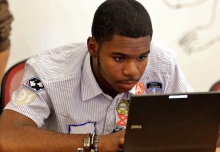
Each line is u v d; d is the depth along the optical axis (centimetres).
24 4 458
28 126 267
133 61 245
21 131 262
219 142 276
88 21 486
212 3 512
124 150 223
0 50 457
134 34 237
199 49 528
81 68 299
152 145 224
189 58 529
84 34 489
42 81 292
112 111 303
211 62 538
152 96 207
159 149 226
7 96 356
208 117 221
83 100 298
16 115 277
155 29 505
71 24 481
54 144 254
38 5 464
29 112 281
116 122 304
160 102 210
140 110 210
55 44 483
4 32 454
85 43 330
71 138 255
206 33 523
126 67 245
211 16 518
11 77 361
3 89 356
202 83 544
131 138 219
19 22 462
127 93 301
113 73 248
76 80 295
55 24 476
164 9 501
